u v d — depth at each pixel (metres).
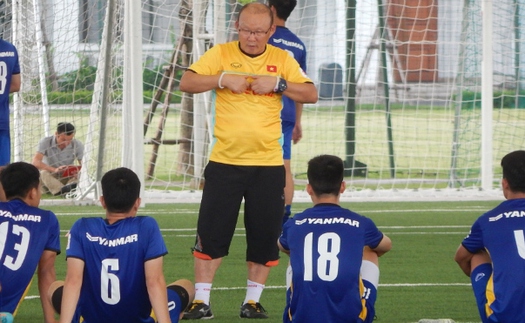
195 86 19.20
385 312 20.69
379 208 40.34
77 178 42.28
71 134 42.50
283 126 26.83
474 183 48.22
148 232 15.48
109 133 42.34
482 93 44.53
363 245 15.96
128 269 15.34
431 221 36.44
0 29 42.97
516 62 63.56
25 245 17.12
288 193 27.39
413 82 79.81
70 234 15.60
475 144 49.19
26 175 17.62
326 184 16.48
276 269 26.45
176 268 26.34
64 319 14.98
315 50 74.81
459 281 24.50
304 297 15.63
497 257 15.59
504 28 57.69
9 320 16.14
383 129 72.50
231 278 25.02
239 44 19.75
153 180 48.75
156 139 49.22
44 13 43.75
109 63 38.22
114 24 39.25
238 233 33.84
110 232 15.49
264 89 19.16
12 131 45.69
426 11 79.81
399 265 26.94
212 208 19.78
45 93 43.47
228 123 19.61
